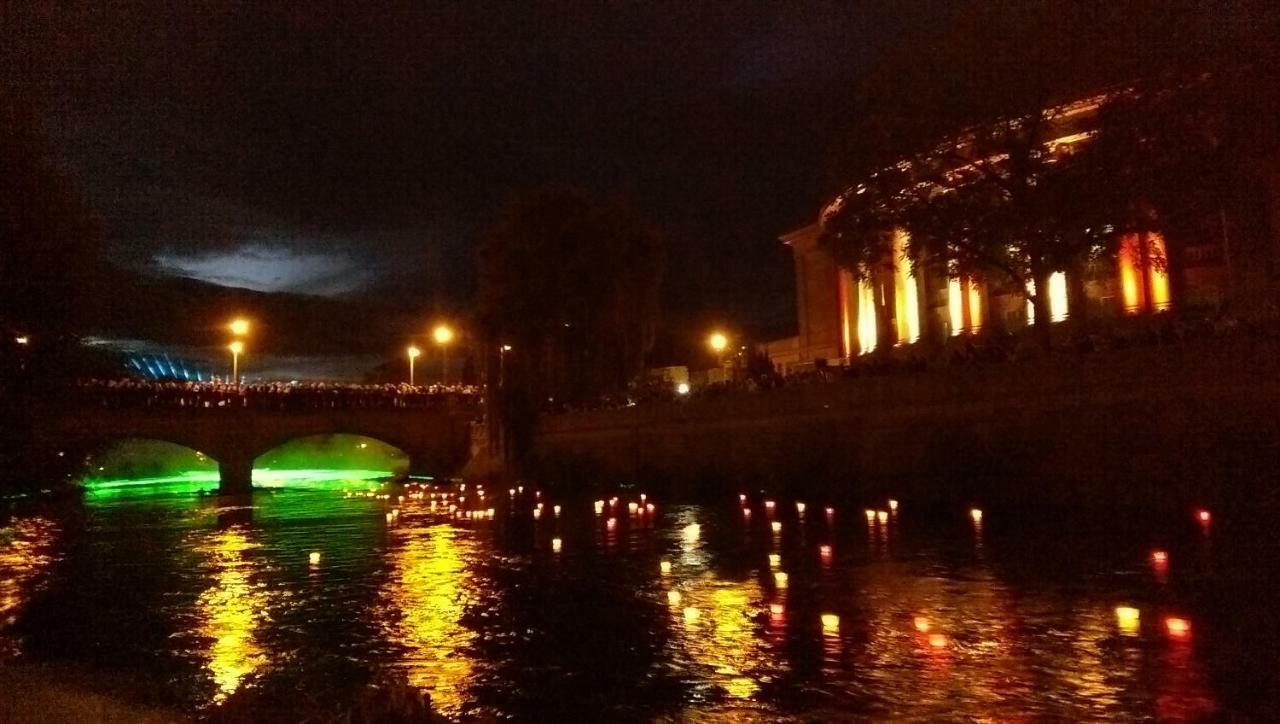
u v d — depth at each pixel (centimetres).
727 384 5300
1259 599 1767
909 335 5916
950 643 1593
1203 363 2653
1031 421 3066
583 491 5275
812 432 3894
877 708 1300
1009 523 2862
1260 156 3158
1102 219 3125
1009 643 1571
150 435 6919
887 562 2367
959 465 3250
